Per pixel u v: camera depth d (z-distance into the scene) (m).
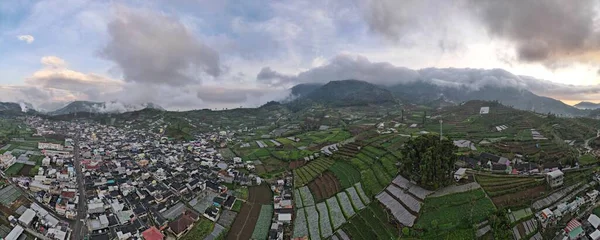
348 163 135.00
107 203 106.12
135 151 192.25
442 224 73.19
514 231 70.00
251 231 94.56
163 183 128.00
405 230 74.00
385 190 95.38
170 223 92.88
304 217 100.38
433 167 85.81
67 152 173.62
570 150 118.12
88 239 84.31
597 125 177.62
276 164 167.00
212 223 97.25
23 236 82.31
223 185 129.12
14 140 191.62
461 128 191.12
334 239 83.44
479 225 71.69
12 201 97.38
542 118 186.62
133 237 87.25
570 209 77.00
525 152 119.31
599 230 70.62
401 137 160.25
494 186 84.06
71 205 99.38
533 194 80.06
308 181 130.75
